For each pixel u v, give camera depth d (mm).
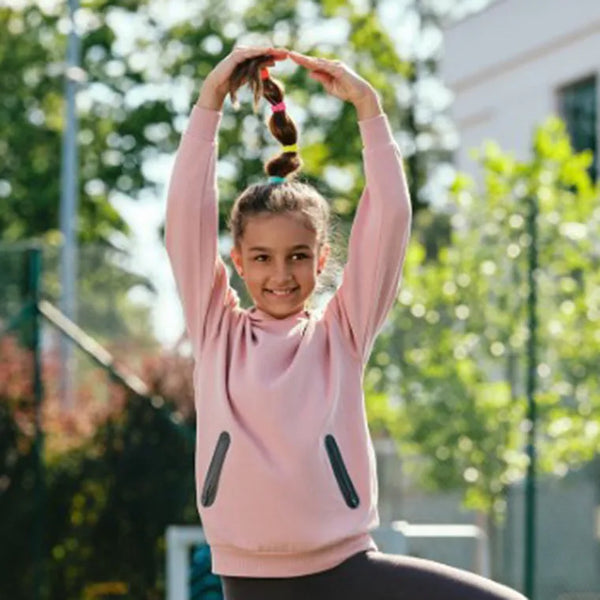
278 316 5387
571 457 14406
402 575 5117
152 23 34969
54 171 35625
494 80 20984
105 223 35875
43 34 36312
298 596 5184
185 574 11797
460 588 5043
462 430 14539
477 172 21422
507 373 14883
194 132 5520
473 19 21406
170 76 34562
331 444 5234
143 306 15898
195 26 34625
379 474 15062
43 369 15273
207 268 5473
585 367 14195
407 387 14734
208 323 5461
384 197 5406
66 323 14406
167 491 14844
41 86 36094
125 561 14844
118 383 14469
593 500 15812
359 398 5355
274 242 5270
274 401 5211
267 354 5285
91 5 35000
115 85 34938
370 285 5406
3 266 14516
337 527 5172
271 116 5617
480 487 14750
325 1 33812
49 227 36031
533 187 14500
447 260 14812
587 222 14508
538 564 15719
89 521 14852
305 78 32031
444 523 16000
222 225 22219
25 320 14320
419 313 14750
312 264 5332
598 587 15703
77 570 14805
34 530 14742
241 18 34531
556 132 15297
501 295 14422
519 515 15852
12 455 14719
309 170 32219
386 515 15016
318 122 32719
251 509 5184
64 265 16531
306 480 5164
